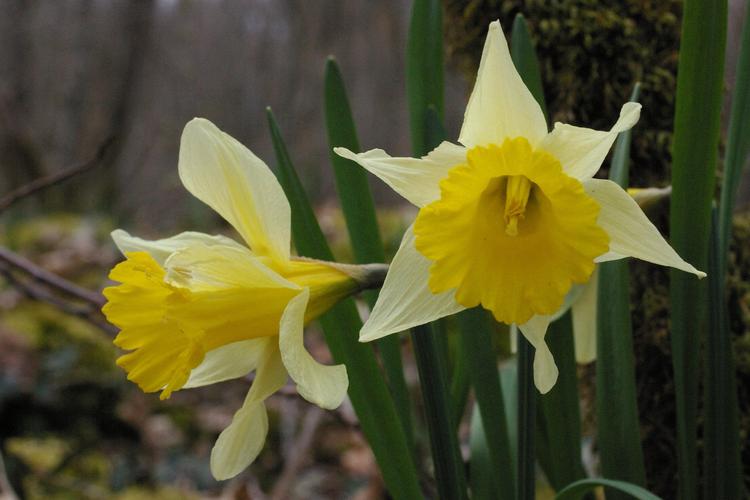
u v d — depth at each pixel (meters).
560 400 0.26
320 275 0.23
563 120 0.31
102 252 0.81
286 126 1.79
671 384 0.31
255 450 0.23
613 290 0.25
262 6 1.87
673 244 0.25
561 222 0.22
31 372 0.55
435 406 0.24
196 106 1.88
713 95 0.24
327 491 0.52
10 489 0.42
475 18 0.32
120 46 1.84
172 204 1.59
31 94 1.81
